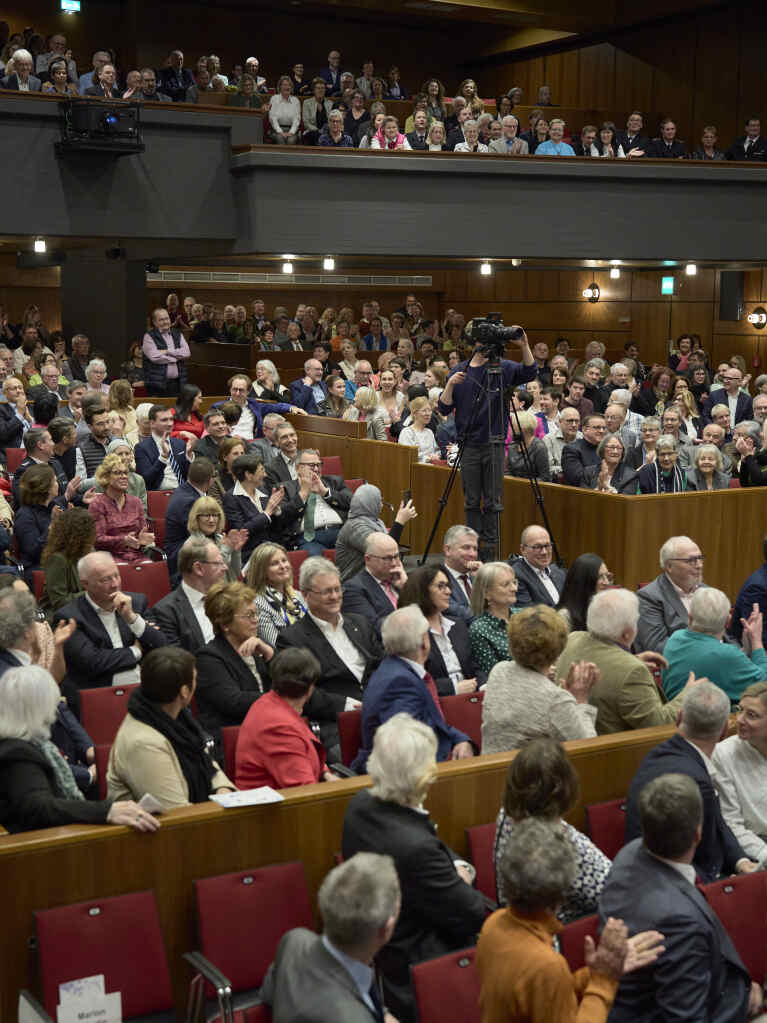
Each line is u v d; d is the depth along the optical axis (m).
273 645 5.51
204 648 4.79
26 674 3.56
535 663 4.15
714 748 4.02
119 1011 3.29
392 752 3.28
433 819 3.91
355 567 6.83
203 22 20.22
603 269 16.55
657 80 20.17
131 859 3.43
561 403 11.52
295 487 8.14
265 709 4.08
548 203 13.52
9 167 11.34
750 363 18.06
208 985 3.42
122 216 11.98
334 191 12.68
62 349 14.92
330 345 16.34
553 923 2.75
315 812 3.70
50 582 5.83
